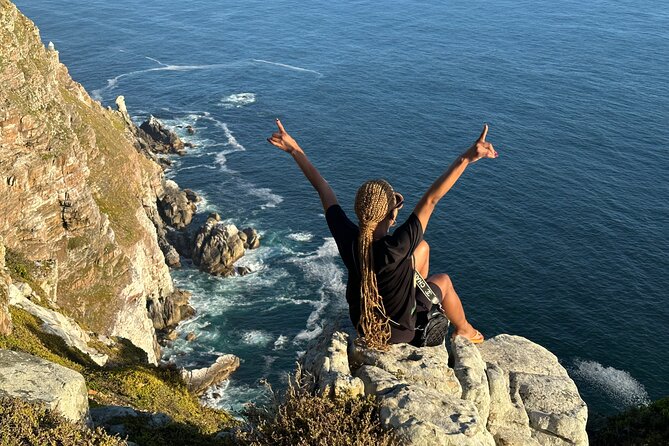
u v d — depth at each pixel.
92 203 54.59
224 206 92.50
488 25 194.38
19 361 11.88
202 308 72.44
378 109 128.12
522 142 111.19
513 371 11.60
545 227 85.31
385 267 7.51
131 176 75.94
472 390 9.48
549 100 131.62
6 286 28.52
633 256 79.44
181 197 89.69
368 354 9.25
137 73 150.50
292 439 8.11
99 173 67.81
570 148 108.69
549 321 68.75
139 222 69.50
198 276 77.75
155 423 15.79
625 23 196.25
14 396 10.90
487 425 10.30
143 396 22.12
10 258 40.41
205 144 112.81
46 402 10.91
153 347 62.88
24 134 48.75
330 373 8.77
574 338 66.38
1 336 23.05
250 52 167.25
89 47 168.88
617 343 65.56
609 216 88.00
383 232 7.72
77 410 11.68
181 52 166.88
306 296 74.69
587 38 179.62
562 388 11.23
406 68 153.38
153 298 68.69
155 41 176.00
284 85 142.88
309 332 69.00
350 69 153.25
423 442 7.86
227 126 120.69
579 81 142.75
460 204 90.19
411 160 106.19
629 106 127.88
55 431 9.90
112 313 55.66
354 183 99.56
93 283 55.00
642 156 105.88
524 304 71.25
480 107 128.25
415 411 8.23
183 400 23.16
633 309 70.44
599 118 121.75
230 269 78.38
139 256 66.06
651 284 74.31
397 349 9.40
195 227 86.38
